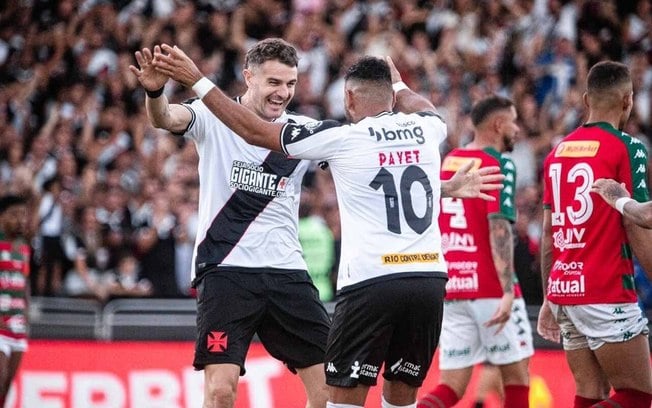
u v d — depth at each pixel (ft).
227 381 64.39
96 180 136.98
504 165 82.12
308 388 67.77
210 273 66.08
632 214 60.70
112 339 111.86
